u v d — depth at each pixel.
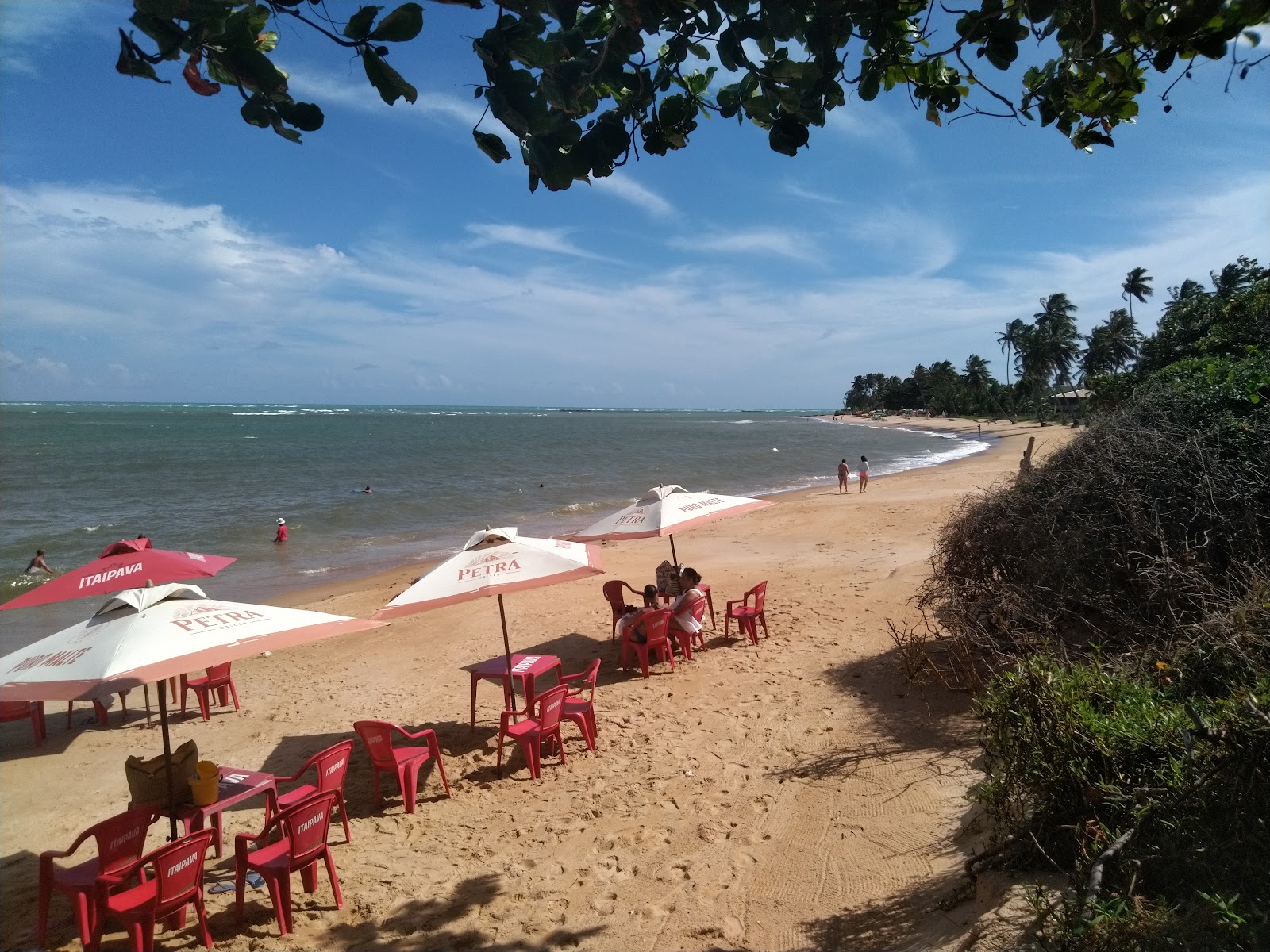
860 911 4.12
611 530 9.55
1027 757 3.84
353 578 16.92
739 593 12.54
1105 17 1.93
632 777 6.33
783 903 4.38
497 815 5.88
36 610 14.63
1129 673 4.75
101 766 7.21
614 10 1.87
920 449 59.41
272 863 4.62
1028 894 3.36
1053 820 3.64
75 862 5.55
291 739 7.71
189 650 4.55
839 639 9.52
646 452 58.50
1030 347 89.75
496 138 2.02
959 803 5.11
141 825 4.68
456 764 6.89
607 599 10.45
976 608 7.13
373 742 6.08
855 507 22.64
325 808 4.73
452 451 59.38
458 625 11.84
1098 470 6.57
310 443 67.31
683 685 8.38
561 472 41.66
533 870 5.04
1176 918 2.78
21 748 7.71
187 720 8.41
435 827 5.75
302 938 4.44
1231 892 2.90
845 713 7.11
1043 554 6.63
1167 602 5.50
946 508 20.80
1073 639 6.30
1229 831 3.05
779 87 2.17
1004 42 2.07
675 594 10.40
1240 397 6.57
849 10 2.05
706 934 4.19
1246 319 10.13
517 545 7.31
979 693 6.80
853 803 5.43
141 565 6.66
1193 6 1.71
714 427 123.38
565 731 7.39
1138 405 7.24
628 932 4.29
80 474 39.16
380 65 1.75
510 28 1.81
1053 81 2.32
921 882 4.27
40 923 4.56
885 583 12.27
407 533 22.77
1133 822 3.33
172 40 1.69
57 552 19.94
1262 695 3.33
